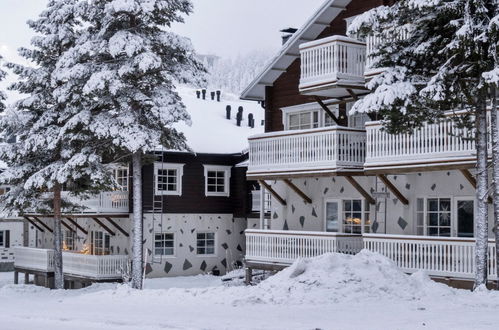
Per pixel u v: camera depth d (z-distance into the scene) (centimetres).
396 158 2314
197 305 1855
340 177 2748
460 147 2131
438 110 1948
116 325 1551
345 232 2730
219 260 3947
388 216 2541
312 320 1505
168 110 2739
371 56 2016
